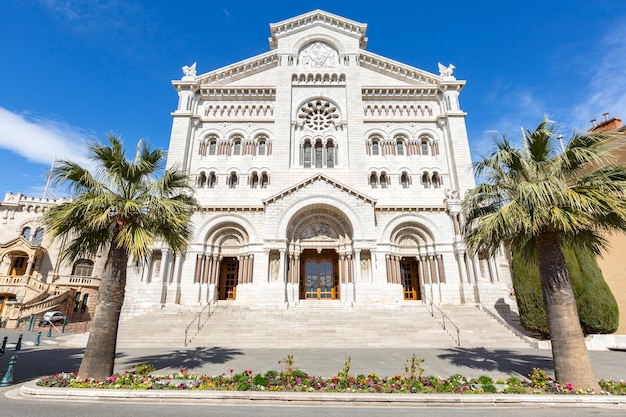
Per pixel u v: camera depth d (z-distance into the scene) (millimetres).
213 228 33938
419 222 34156
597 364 16469
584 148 12305
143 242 12883
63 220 12984
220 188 35719
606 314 21500
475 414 9430
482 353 19297
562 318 12078
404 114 39406
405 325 24750
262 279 30547
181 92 38938
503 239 14258
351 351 20156
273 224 32062
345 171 36188
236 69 40875
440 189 36031
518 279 23531
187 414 9211
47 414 9023
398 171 36688
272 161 36281
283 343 22109
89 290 45469
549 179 12141
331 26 42281
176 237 14867
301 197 32844
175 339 22188
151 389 11008
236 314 27203
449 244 33312
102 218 12617
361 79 40844
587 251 15219
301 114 39031
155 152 15211
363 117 38406
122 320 26391
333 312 27562
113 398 10609
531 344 21859
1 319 37031
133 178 14391
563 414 9445
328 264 35094
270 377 12016
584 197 11711
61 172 13383
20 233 48188
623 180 12523
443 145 37719
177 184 15266
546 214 11844
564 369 11664
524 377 13438
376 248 31953
